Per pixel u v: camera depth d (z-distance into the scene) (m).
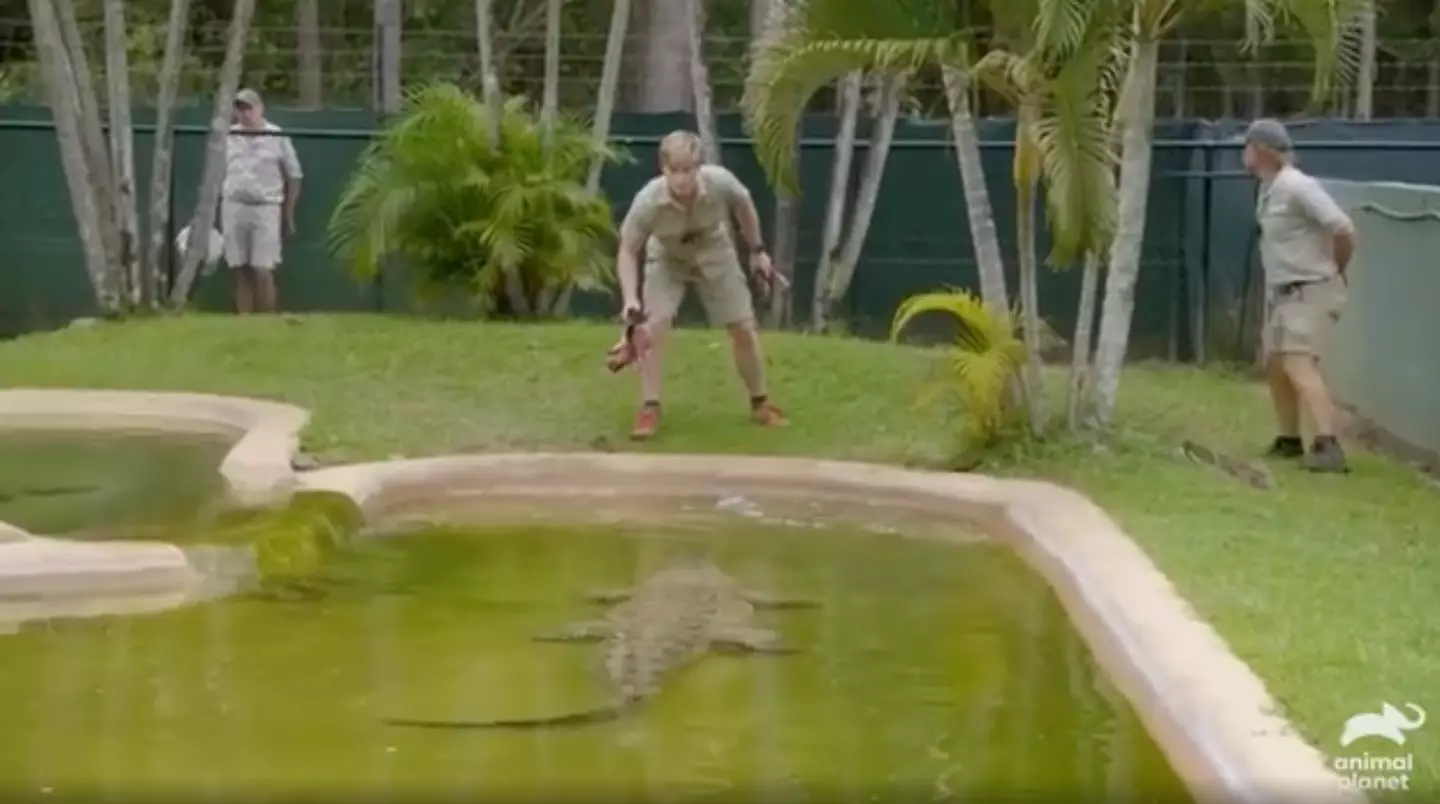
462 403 10.54
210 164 13.84
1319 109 15.35
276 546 7.28
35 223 15.20
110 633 6.33
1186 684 5.11
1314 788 4.21
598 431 10.01
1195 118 17.39
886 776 4.89
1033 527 7.70
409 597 6.89
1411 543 7.15
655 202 9.80
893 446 9.66
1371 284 10.57
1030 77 8.71
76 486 8.69
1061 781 4.83
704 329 12.80
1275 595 6.11
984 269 9.45
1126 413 10.62
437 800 4.65
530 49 21.73
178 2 14.01
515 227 13.62
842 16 9.11
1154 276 14.19
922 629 6.48
